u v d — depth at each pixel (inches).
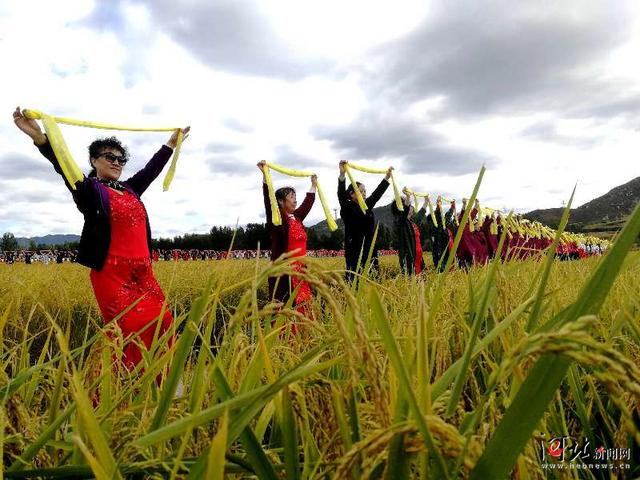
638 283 126.3
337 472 28.0
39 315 184.4
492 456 26.9
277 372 61.6
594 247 964.0
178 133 173.8
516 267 93.2
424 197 442.6
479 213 494.6
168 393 42.0
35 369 51.4
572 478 48.3
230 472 38.6
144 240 149.4
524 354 26.7
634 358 68.4
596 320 24.0
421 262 433.7
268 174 238.5
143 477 43.9
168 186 168.1
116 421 45.9
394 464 29.5
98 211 138.0
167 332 70.1
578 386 64.7
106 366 62.6
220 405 33.9
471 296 68.1
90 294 272.7
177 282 322.7
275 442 53.9
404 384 28.7
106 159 153.4
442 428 27.6
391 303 90.8
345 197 339.6
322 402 45.1
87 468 39.0
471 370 59.4
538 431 46.6
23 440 47.1
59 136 130.7
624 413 22.1
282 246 247.6
